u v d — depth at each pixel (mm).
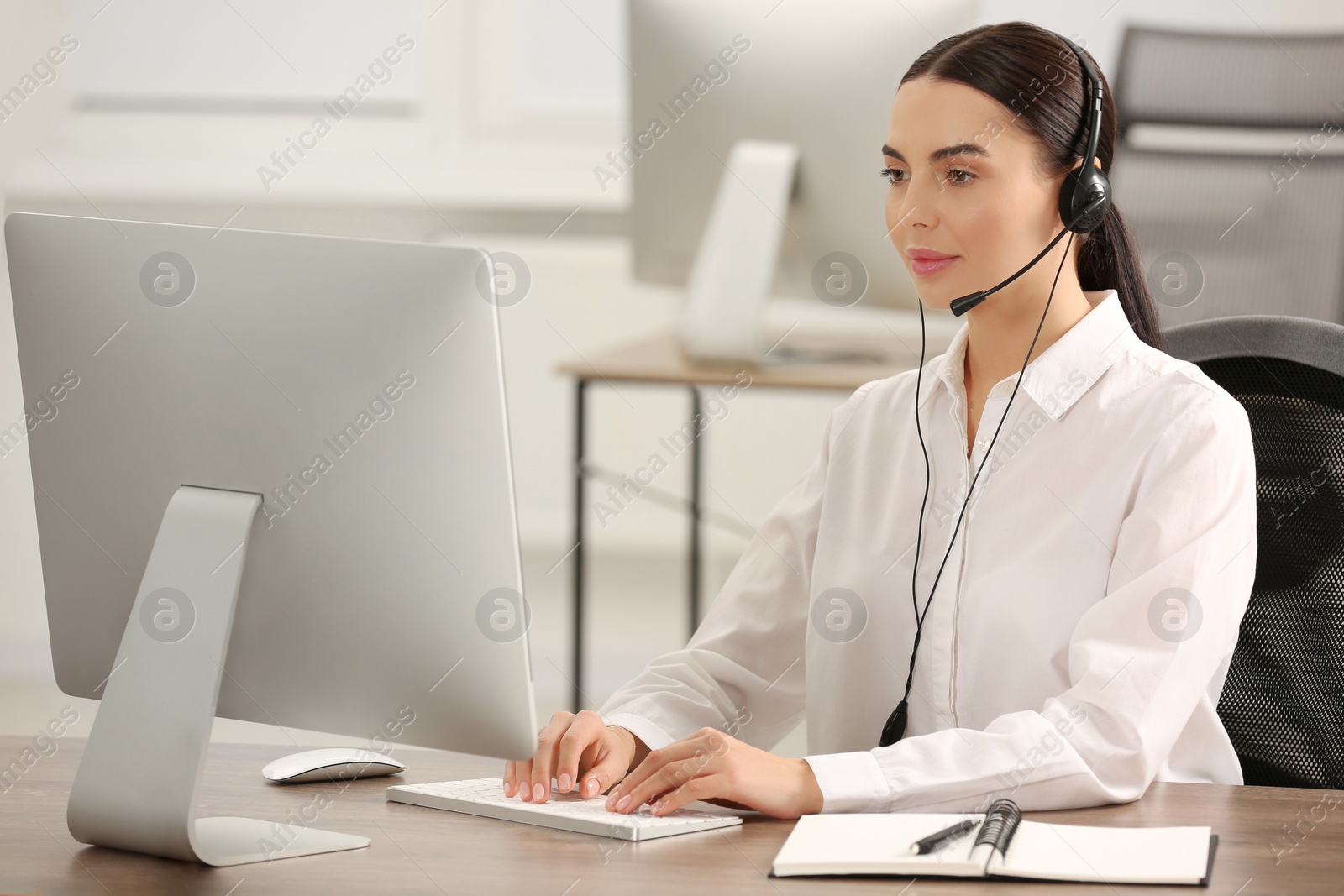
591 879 977
